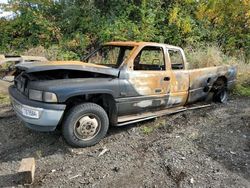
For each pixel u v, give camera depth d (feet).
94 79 14.58
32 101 13.28
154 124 17.39
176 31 39.81
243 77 27.73
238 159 13.23
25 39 40.29
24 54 35.47
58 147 14.40
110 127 16.96
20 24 41.01
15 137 15.52
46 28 38.96
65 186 11.17
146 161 13.10
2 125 17.16
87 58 18.97
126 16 39.45
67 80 14.02
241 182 11.41
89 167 12.58
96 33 38.55
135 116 16.66
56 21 41.06
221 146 14.53
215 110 20.26
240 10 41.34
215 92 21.88
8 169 12.35
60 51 36.06
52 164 12.84
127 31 37.45
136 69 16.83
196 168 12.43
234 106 21.33
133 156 13.58
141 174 12.03
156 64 17.60
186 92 18.95
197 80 19.69
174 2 42.60
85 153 13.91
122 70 15.44
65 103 13.83
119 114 15.74
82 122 14.06
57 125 13.87
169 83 17.53
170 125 17.37
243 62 33.35
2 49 39.17
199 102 21.26
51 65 13.70
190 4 42.83
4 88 23.72
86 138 14.40
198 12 41.91
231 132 16.31
